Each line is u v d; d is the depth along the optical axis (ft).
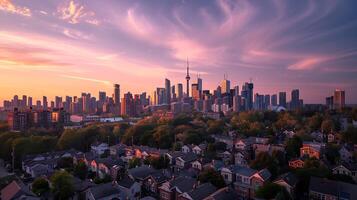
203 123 542.16
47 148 376.07
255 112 596.70
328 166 256.11
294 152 302.45
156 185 221.46
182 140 393.50
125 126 538.06
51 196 208.03
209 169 224.53
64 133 404.98
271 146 318.04
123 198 209.26
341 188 184.55
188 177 226.99
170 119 575.38
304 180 208.64
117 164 290.35
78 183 223.92
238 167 241.55
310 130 422.82
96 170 289.94
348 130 355.15
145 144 405.18
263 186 186.80
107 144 411.34
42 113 597.52
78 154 346.74
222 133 471.21
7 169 318.45
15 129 546.67
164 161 281.54
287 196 182.60
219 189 193.36
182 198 185.78
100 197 194.39
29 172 294.66
